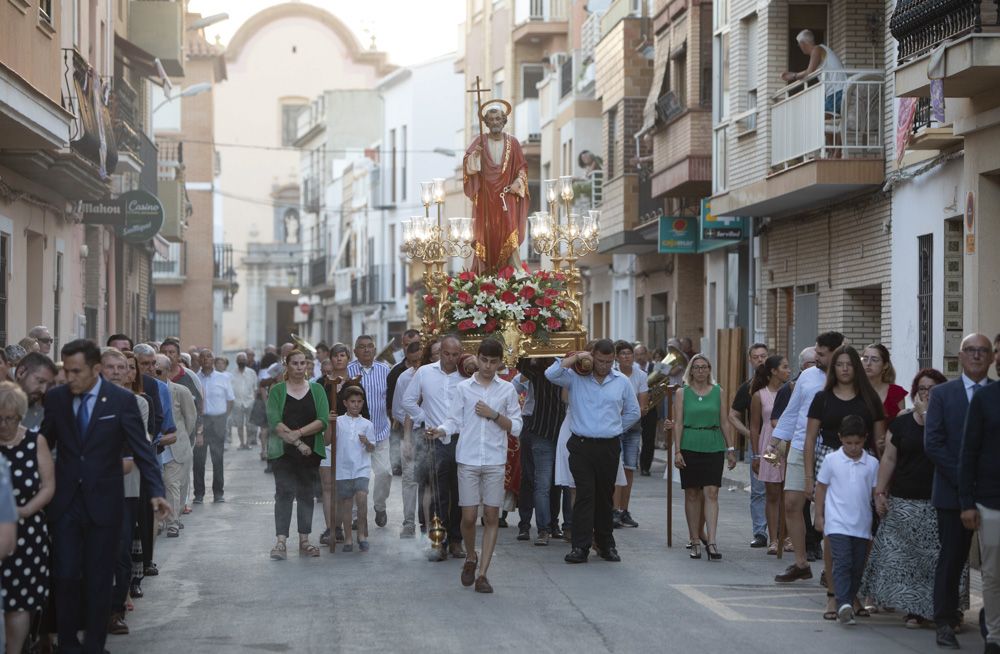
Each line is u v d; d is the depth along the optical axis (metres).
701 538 14.58
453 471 13.78
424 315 17.72
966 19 15.34
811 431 11.62
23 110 16.27
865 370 11.88
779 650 9.54
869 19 23.17
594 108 40.25
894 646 9.73
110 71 29.70
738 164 26.06
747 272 28.27
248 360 33.91
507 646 9.59
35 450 8.62
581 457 13.44
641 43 34.50
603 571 12.95
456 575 12.75
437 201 18.31
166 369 14.20
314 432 13.83
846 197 22.61
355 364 17.27
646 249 35.16
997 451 9.40
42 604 8.68
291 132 98.88
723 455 13.79
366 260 70.94
